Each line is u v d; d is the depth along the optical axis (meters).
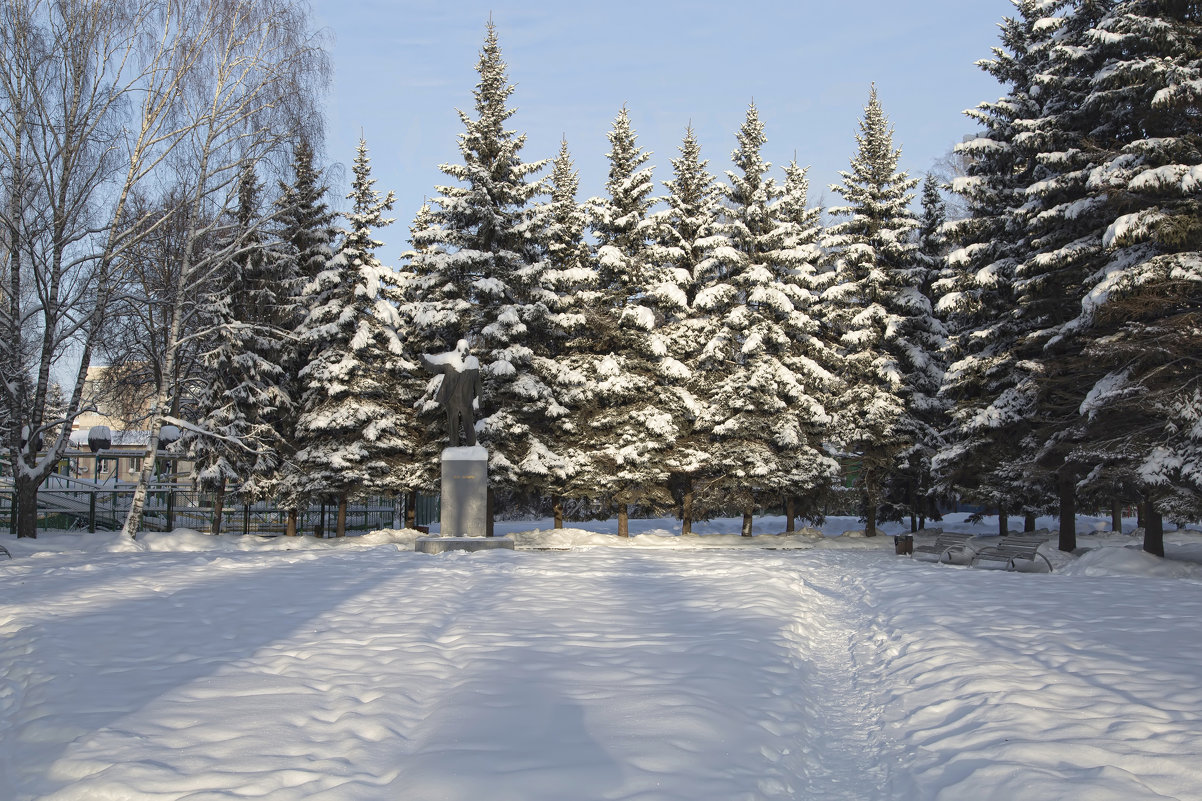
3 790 5.29
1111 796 4.94
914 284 33.91
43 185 24.91
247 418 30.39
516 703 6.86
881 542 31.48
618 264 31.53
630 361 31.84
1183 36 19.97
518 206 31.75
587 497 33.88
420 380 32.06
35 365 29.14
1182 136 20.28
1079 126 24.05
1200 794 5.06
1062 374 23.14
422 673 7.93
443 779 5.24
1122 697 7.01
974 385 27.31
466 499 23.36
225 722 6.42
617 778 5.30
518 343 31.19
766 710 7.03
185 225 29.45
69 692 7.22
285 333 29.55
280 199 27.42
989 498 29.12
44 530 28.81
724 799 5.05
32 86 23.75
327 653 8.72
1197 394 18.58
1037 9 24.58
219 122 25.19
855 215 34.41
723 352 32.50
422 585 13.99
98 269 26.77
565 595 12.96
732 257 32.44
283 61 25.58
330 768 5.54
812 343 33.44
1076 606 11.98
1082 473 23.45
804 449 32.62
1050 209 23.27
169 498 31.64
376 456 31.11
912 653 9.36
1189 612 11.34
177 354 34.00
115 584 13.82
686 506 33.81
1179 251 19.92
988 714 6.74
